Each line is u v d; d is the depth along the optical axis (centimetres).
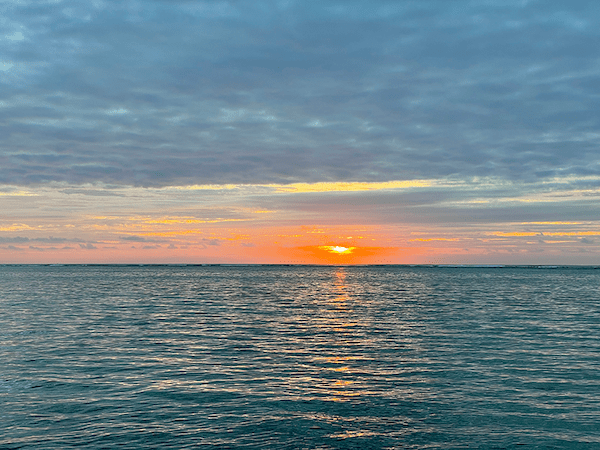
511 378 2312
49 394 2012
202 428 1630
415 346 3189
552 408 1855
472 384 2208
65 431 1592
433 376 2355
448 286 12331
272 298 7775
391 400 1958
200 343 3284
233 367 2544
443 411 1820
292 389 2114
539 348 3109
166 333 3738
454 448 1480
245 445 1488
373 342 3353
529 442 1527
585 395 2027
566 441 1536
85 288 10350
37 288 10212
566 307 6144
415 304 6650
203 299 7419
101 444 1485
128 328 4000
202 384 2191
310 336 3631
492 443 1520
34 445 1476
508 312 5469
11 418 1716
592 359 2758
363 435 1583
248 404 1898
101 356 2802
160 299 7312
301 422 1695
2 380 2238
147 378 2295
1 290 9406
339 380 2277
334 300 7406
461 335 3691
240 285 12619
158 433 1580
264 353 2933
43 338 3434
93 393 2033
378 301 7200
